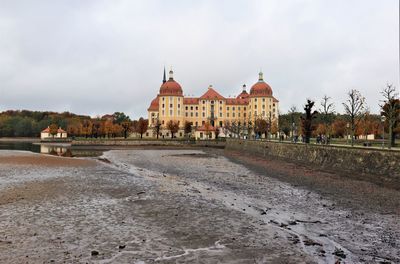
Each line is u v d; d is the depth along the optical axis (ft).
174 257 55.16
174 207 90.12
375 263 53.16
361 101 446.60
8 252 56.34
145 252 57.21
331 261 53.72
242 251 57.98
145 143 503.61
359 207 92.43
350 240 64.18
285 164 216.54
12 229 68.90
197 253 57.00
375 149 146.20
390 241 63.82
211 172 177.78
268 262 53.31
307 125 257.75
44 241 62.03
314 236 66.39
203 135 592.60
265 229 70.49
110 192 111.04
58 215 80.28
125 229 70.03
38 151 353.92
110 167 191.42
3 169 168.96
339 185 130.31
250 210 88.07
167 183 134.31
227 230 69.77
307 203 97.66
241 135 554.46
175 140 513.04
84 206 90.02
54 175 150.10
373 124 367.25
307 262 53.31
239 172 177.58
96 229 69.77
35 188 114.83
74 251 57.26
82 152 350.02
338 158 175.01
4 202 92.73
